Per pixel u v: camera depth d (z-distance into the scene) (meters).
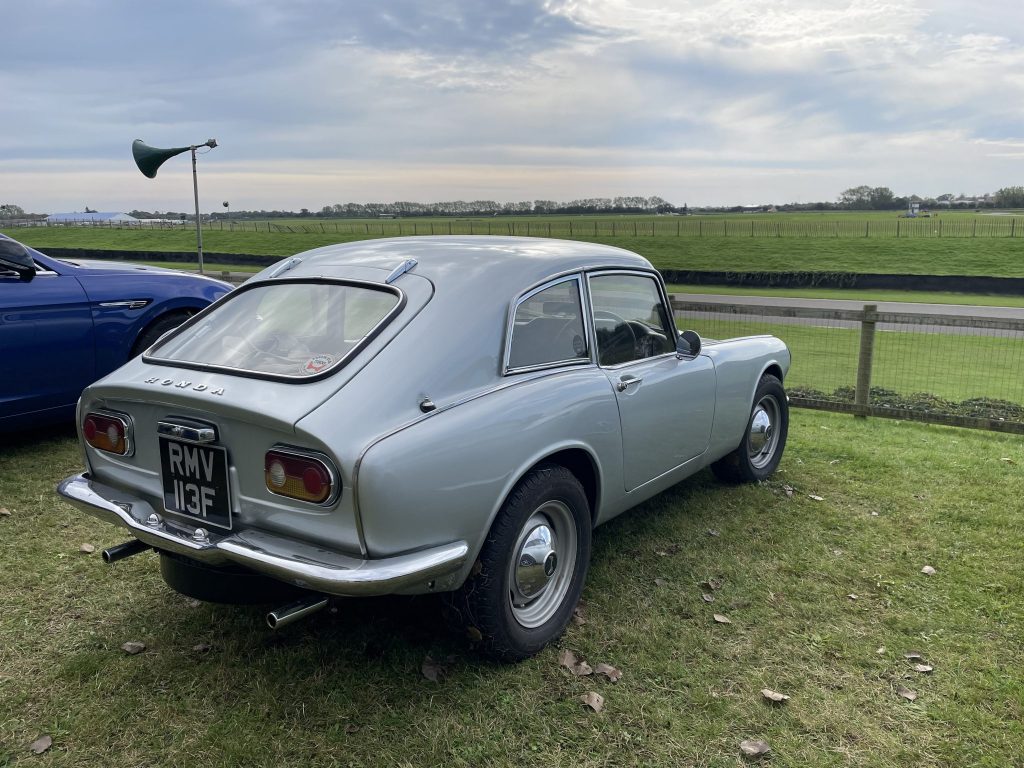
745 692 2.73
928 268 49.81
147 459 2.79
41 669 2.80
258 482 2.45
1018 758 2.39
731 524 4.34
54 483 4.79
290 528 2.39
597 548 3.98
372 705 2.60
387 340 2.58
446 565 2.42
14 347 5.05
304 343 2.72
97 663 2.83
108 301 5.54
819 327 18.44
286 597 2.67
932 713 2.62
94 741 2.42
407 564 2.31
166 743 2.41
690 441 4.02
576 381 3.07
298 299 2.96
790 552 3.97
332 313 2.82
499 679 2.77
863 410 7.65
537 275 3.04
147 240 71.12
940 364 13.42
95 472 3.01
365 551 2.29
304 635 3.04
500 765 2.33
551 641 3.00
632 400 3.40
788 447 6.14
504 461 2.63
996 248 58.00
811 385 11.05
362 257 3.20
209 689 2.68
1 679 2.73
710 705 2.64
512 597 2.82
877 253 58.75
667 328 3.91
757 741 2.45
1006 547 4.06
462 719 2.54
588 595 3.45
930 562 3.87
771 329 17.53
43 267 5.32
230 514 2.51
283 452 2.33
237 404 2.39
